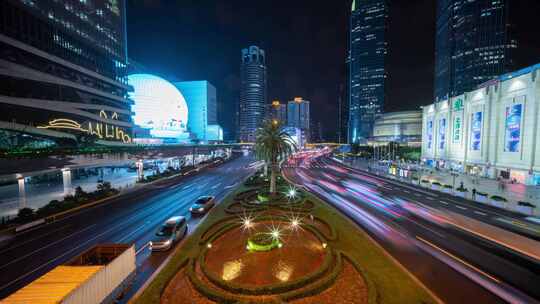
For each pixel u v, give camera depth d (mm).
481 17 138000
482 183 46781
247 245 17797
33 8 59219
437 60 174250
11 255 18406
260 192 35562
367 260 15562
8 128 50281
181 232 20578
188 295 12562
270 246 17172
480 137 55656
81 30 74938
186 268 14516
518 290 13078
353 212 27953
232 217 24531
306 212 26375
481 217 26203
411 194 38062
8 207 33406
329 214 25438
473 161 57844
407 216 26500
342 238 19094
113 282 12008
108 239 21094
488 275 14570
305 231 20859
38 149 40812
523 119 44594
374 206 30672
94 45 80188
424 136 83938
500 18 134125
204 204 28672
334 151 199125
